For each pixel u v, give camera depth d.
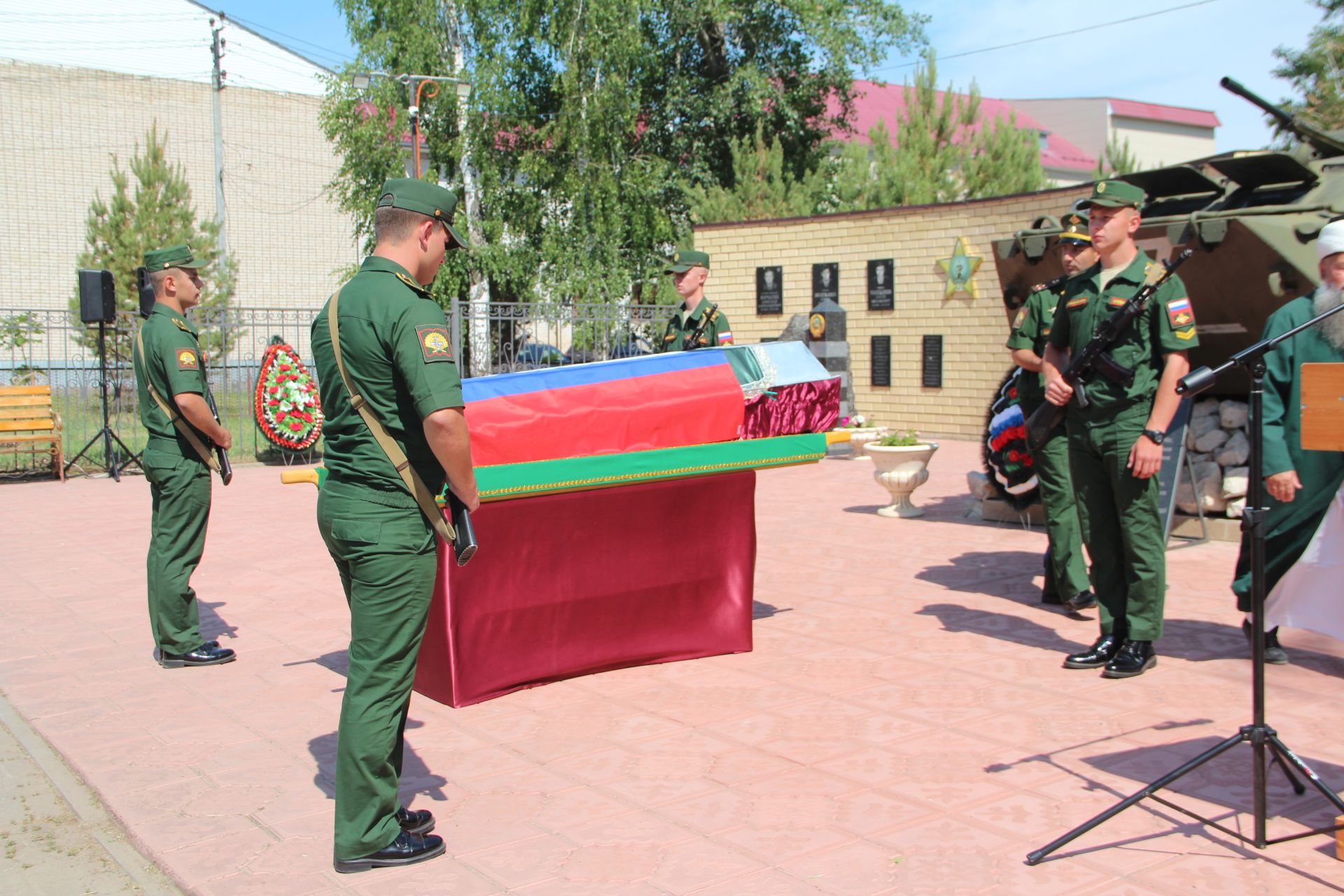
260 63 32.16
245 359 31.03
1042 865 3.20
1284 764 3.45
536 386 4.91
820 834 3.44
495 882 3.17
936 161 21.31
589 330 18.91
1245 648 5.45
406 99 24.05
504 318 17.17
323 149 32.75
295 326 15.38
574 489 4.85
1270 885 3.04
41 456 14.52
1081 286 5.11
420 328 3.16
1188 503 8.23
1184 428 7.55
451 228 3.42
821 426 5.51
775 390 5.36
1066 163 52.91
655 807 3.68
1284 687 4.83
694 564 5.38
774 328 18.02
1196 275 7.25
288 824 3.62
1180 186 7.94
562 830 3.51
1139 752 4.08
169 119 30.41
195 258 5.52
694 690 4.96
